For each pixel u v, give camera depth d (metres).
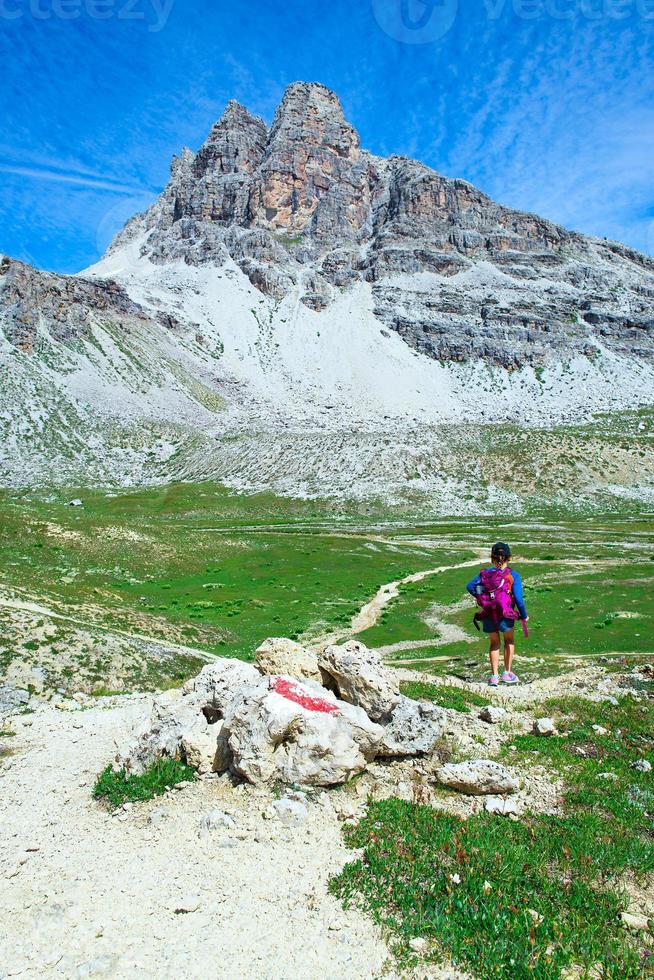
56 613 34.34
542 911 8.29
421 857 9.36
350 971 7.47
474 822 10.31
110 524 71.50
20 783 13.09
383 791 11.43
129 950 7.90
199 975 7.46
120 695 21.86
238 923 8.33
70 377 181.00
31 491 135.00
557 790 11.34
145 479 151.88
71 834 10.80
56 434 158.12
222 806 11.12
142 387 193.38
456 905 8.34
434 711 13.25
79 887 9.23
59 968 7.62
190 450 165.38
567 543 92.25
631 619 44.78
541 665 32.22
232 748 11.84
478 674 31.36
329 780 11.42
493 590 17.31
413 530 106.19
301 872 9.30
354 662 13.53
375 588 62.12
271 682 12.67
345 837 10.05
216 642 40.66
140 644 31.61
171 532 75.81
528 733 13.79
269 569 69.69
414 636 44.56
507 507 129.25
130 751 13.01
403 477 139.12
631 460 146.25
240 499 133.88
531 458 146.38
